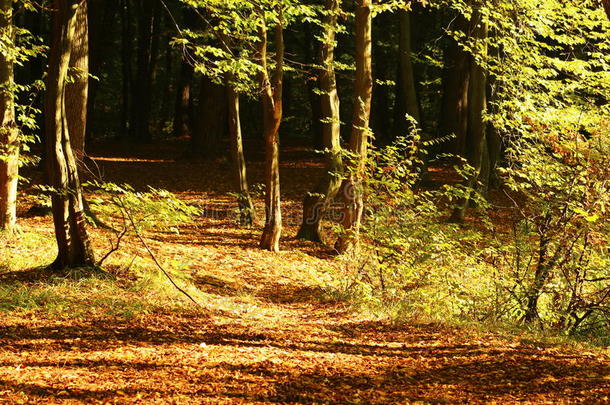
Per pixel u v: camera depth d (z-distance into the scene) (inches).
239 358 256.8
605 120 393.7
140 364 239.1
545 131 393.1
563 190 348.8
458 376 242.7
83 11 485.4
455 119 1023.6
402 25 818.8
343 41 1122.0
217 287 419.2
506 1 533.0
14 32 442.6
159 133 1627.7
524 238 362.6
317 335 313.4
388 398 215.8
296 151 1233.4
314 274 488.1
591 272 353.4
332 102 606.5
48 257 401.4
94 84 1127.0
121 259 415.8
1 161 446.3
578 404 207.3
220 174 973.8
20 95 1144.2
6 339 259.6
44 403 192.9
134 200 341.7
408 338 311.4
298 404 206.4
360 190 466.0
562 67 487.5
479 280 370.0
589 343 308.0
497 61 504.1
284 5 469.7
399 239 378.0
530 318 355.6
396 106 1100.5
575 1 526.6
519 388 226.1
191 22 1032.8
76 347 256.4
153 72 1389.0
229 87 621.6
